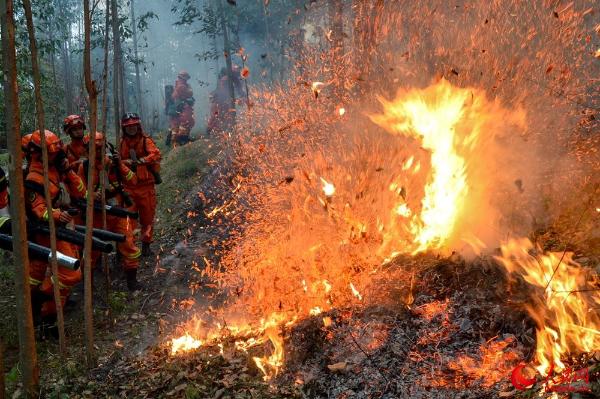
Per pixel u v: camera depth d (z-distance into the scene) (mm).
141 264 7277
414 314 3674
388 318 3713
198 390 3541
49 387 4000
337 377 3381
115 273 6980
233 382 3588
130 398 3688
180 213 8945
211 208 8781
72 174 5840
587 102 6578
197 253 7328
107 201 6680
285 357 3742
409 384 3154
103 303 6031
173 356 4223
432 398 3006
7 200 4816
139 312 5801
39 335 5152
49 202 4152
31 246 4359
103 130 5012
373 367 3359
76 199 5934
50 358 4711
